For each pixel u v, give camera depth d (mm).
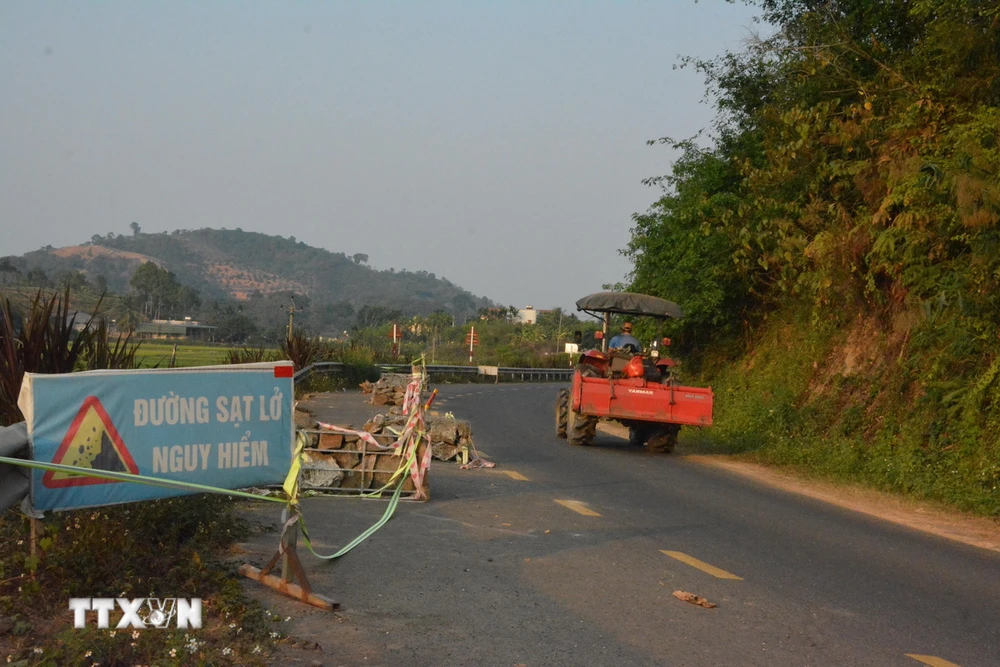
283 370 6301
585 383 16219
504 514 9211
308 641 4852
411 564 6852
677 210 24828
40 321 8273
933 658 5336
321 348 32750
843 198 19172
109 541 5758
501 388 41000
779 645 5395
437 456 13188
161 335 137500
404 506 9391
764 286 23234
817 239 17891
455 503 9711
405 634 5188
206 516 7008
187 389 5863
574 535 8312
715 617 5910
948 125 16375
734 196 22875
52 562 5301
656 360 17625
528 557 7309
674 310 18203
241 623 4918
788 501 11672
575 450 16203
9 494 5180
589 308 18547
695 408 16094
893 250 15719
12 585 5102
